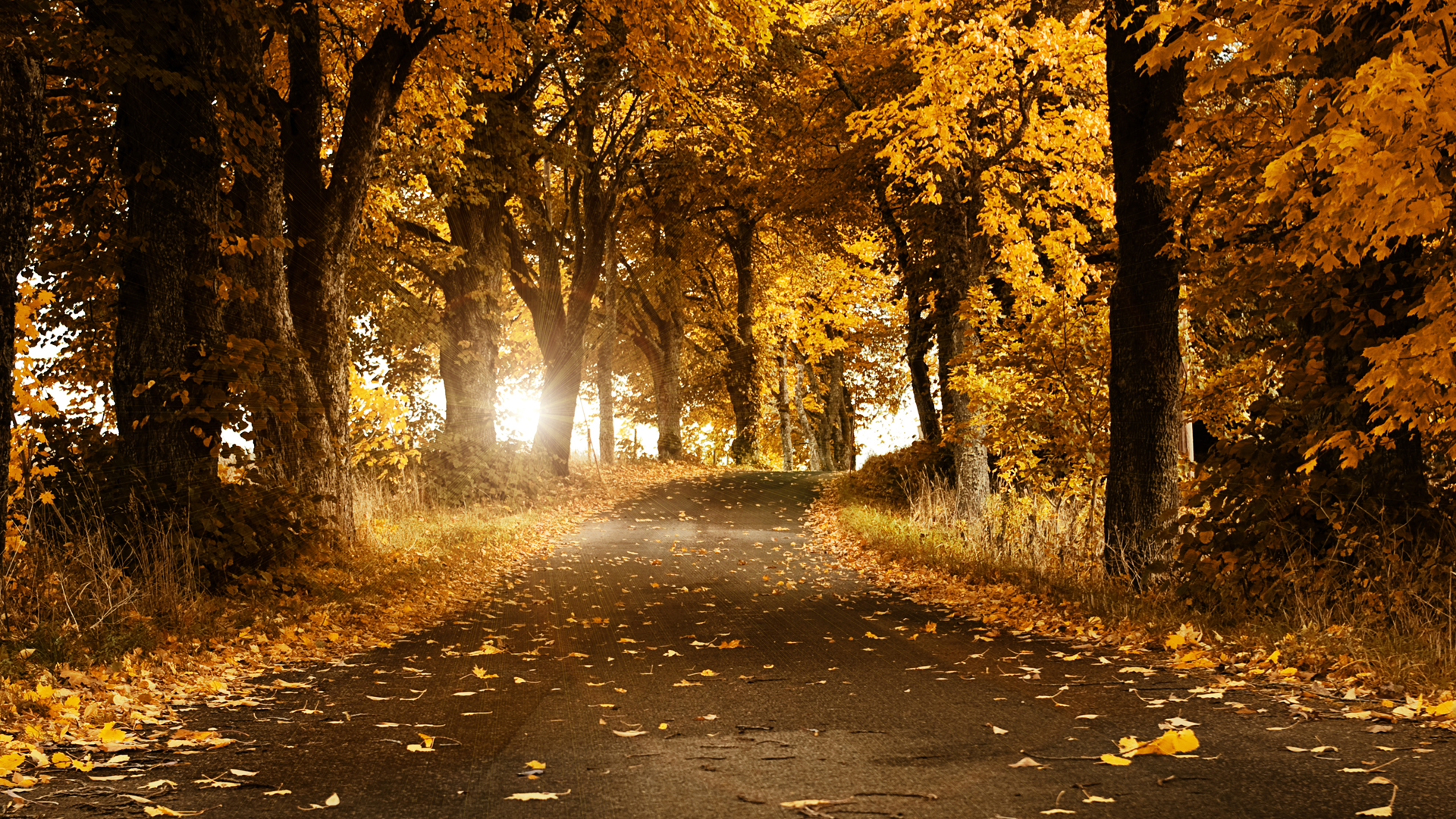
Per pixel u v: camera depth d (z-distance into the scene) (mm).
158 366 10258
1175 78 9641
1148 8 9609
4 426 6977
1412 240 7445
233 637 8062
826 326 42250
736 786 3963
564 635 8992
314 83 13914
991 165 16953
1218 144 8797
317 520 11086
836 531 19016
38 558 7973
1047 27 14984
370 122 14203
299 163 13883
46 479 9570
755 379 41312
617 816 3586
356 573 11594
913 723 5090
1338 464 7773
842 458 48375
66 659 6488
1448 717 4707
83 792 3916
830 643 8203
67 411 10531
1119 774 3957
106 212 11398
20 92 6863
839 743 4691
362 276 20094
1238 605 7730
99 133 10875
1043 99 18344
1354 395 7430
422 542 15000
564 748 4742
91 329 11805
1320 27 7227
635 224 34594
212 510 9672
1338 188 5488
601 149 28141
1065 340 12625
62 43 8562
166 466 10078
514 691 6379
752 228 36688
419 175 21250
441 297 26891
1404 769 3879
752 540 18359
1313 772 3881
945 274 19031
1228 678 5980
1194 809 3465
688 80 16609
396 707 5875
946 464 23375
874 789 3857
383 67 14078
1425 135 5234
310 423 13086
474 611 10672
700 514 22812
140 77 9117
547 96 26188
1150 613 8367
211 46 10406
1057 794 3707
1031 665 6809
